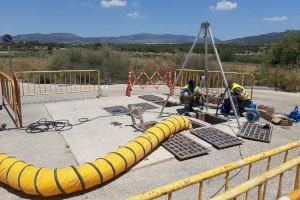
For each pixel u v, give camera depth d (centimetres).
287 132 773
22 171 441
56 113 909
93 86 1505
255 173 527
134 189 466
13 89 766
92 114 901
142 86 1545
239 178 507
